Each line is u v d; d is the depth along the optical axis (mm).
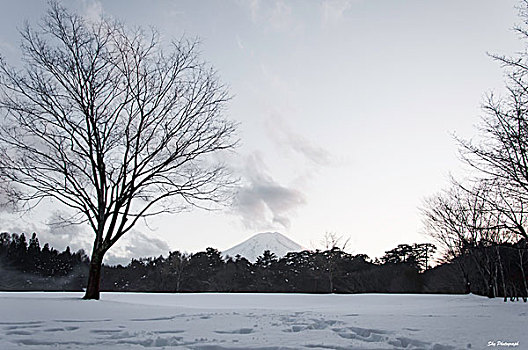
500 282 32594
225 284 61250
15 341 6094
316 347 5762
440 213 32438
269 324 8523
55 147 15008
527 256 27953
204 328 7816
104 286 63062
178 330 7453
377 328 7617
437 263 50062
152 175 16109
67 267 56688
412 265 58625
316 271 60562
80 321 8820
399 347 5840
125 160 15750
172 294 26734
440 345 5719
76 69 15430
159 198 16312
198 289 62125
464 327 7793
